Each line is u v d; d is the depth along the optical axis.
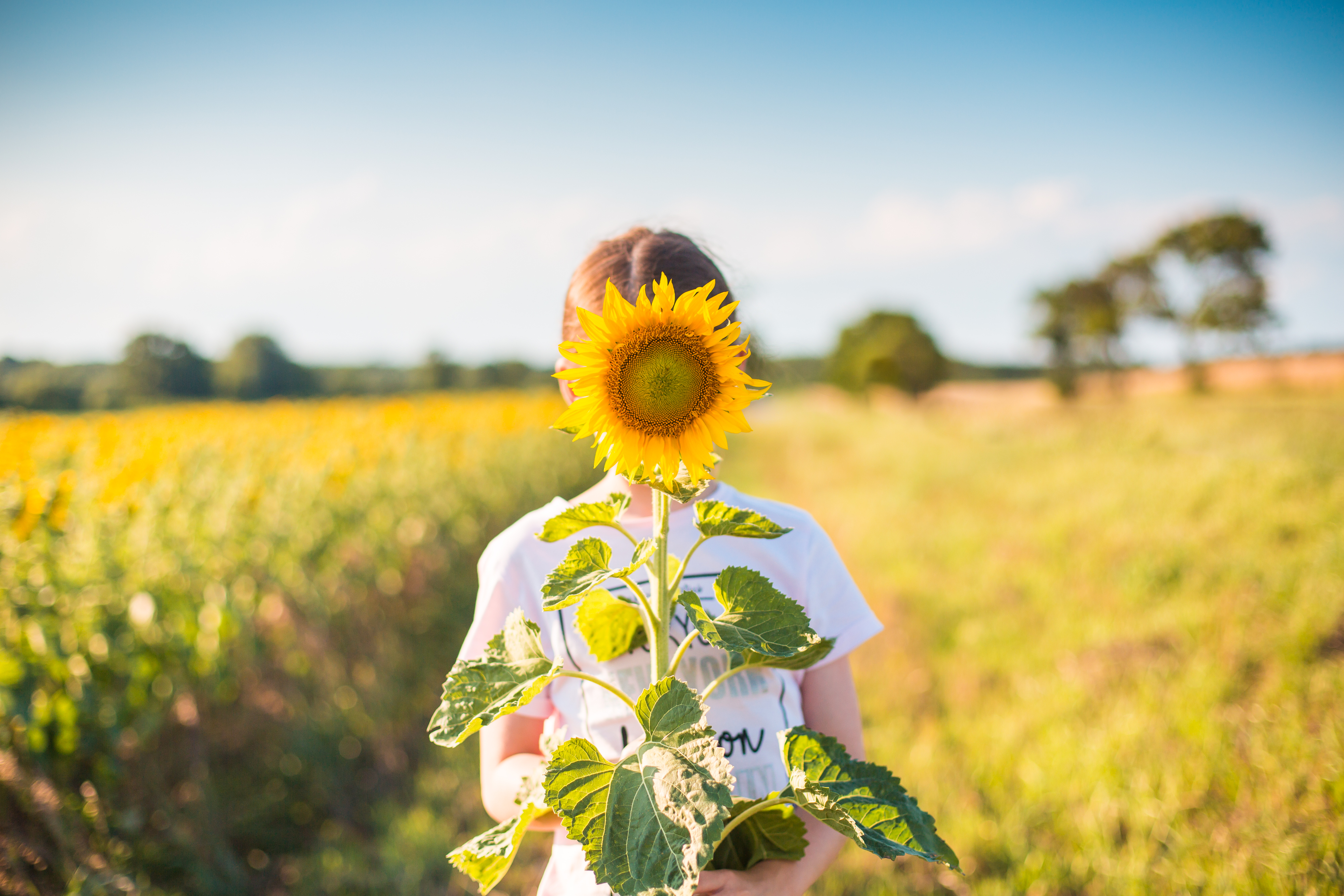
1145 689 4.10
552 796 0.88
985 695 4.45
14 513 3.34
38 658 2.98
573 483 11.70
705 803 0.83
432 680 5.09
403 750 4.28
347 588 5.02
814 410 52.50
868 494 12.33
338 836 3.55
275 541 4.81
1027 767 3.54
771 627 0.97
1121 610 5.56
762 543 1.30
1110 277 50.88
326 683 4.43
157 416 11.81
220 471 6.32
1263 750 3.46
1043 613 5.68
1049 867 2.89
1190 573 6.25
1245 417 24.62
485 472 9.26
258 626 4.31
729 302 1.31
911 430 24.94
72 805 3.01
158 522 4.29
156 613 3.47
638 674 1.23
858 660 4.98
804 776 0.98
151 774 3.48
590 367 0.94
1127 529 7.77
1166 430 19.11
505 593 1.30
